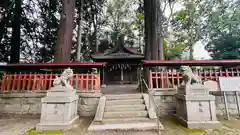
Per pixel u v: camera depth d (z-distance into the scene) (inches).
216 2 610.9
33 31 498.0
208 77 225.0
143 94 229.8
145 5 381.7
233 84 198.1
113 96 225.8
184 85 175.3
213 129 152.4
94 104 223.8
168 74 236.1
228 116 195.6
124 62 648.4
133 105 200.5
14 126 169.8
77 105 209.3
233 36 537.3
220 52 569.0
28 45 505.0
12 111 225.1
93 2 600.7
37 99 227.0
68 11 306.7
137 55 642.8
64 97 164.1
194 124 156.5
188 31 725.3
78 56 451.5
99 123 165.6
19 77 231.5
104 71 657.6
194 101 165.0
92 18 681.0
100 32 917.8
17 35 451.8
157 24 351.9
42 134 143.3
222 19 583.8
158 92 225.8
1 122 187.0
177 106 197.9
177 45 775.7
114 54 652.7
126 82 653.3
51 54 537.0
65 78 174.2
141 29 901.2
